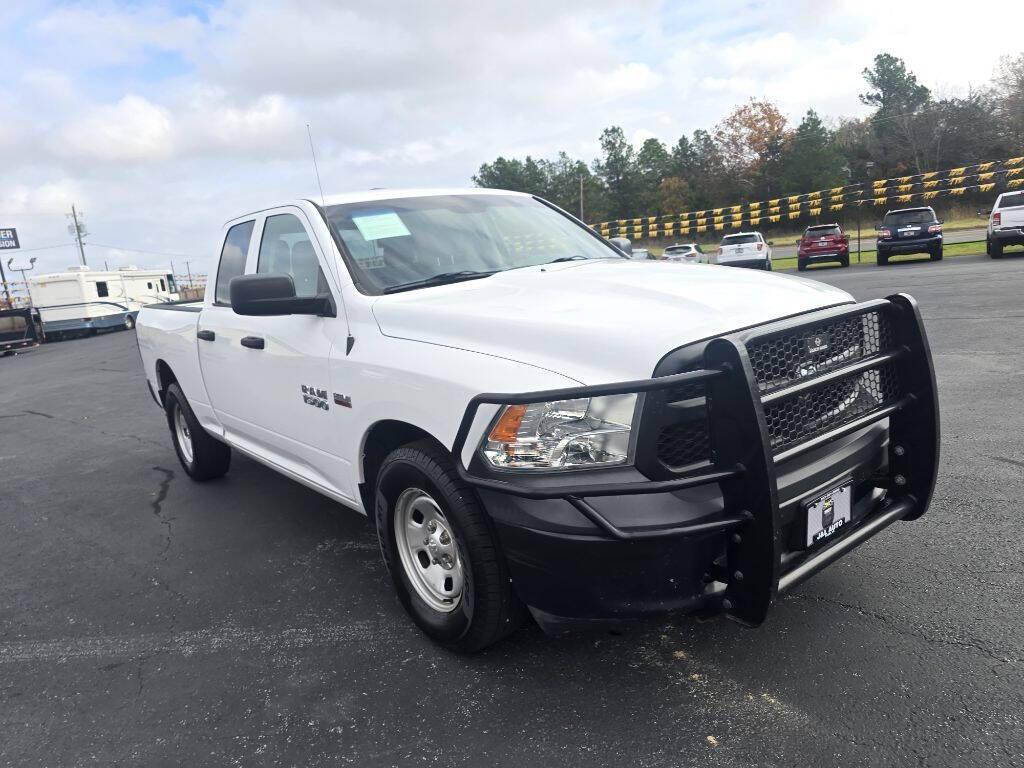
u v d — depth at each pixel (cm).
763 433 221
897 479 294
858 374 267
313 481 379
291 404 374
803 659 272
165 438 763
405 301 315
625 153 8144
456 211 399
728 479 228
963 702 242
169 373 571
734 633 293
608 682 270
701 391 235
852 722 237
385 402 295
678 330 239
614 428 233
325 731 258
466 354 268
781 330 239
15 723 278
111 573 413
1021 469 440
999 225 1975
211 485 562
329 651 310
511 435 242
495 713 259
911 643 277
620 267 349
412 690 277
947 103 6456
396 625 328
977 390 636
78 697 292
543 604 249
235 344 427
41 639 343
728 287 284
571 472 234
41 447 780
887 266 2273
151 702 285
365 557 405
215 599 369
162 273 3675
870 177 6812
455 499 265
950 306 1167
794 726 238
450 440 262
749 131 6975
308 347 349
